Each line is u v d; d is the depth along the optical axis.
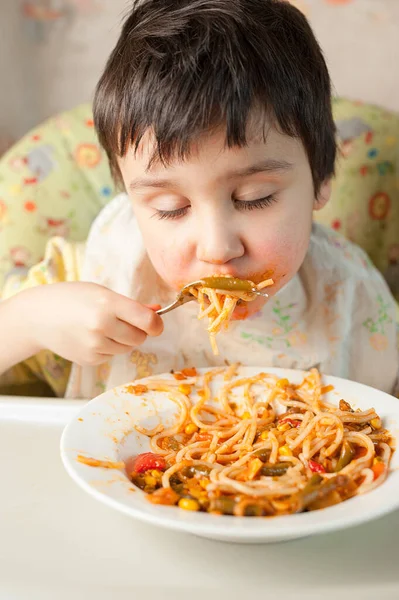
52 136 1.58
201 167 0.90
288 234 0.98
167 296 1.27
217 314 0.98
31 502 0.82
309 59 1.05
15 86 2.13
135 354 1.22
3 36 2.08
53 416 1.02
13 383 1.35
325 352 1.29
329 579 0.69
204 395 1.02
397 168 1.60
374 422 0.91
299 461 0.85
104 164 1.58
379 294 1.40
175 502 0.75
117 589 0.68
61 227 1.56
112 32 2.08
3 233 1.53
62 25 2.08
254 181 0.93
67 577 0.69
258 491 0.76
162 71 0.94
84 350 1.07
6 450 0.94
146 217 1.00
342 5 2.03
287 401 1.00
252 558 0.72
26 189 1.55
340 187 1.59
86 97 2.14
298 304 1.31
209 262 0.95
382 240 1.62
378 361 1.37
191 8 1.01
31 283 1.35
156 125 0.91
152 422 0.96
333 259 1.36
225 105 0.89
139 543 0.75
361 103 1.63
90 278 1.27
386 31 2.04
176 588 0.68
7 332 1.12
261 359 1.28
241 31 0.96
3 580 0.69
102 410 0.93
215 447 0.91
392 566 0.71
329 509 0.70
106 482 0.75
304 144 1.00
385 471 0.79
